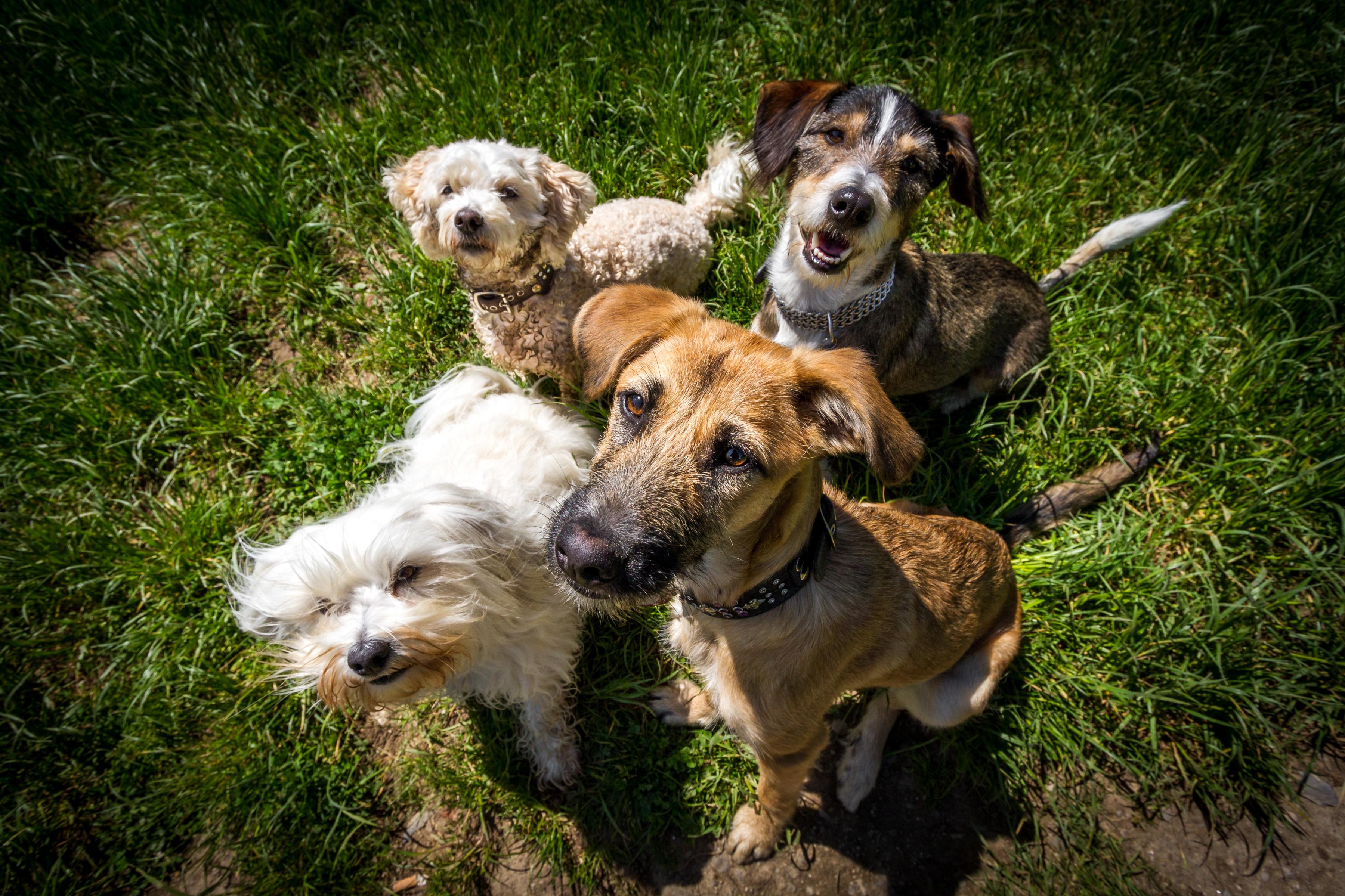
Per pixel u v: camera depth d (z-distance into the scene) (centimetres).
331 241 80
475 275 65
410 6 90
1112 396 69
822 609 43
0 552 62
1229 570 63
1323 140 78
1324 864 55
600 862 56
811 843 57
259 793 56
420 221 65
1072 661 61
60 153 84
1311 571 61
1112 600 61
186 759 58
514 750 60
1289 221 73
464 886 55
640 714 62
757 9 87
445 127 81
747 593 42
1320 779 57
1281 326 70
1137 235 69
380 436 70
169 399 71
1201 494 65
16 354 70
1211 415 66
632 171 81
